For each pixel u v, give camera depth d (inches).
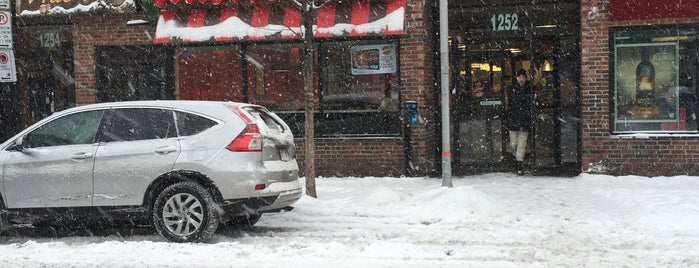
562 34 518.0
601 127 477.7
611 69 477.1
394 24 477.1
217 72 538.3
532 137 523.8
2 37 435.5
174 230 305.1
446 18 418.3
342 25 485.1
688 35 466.6
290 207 346.6
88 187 310.3
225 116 309.4
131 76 551.2
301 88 522.6
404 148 499.8
